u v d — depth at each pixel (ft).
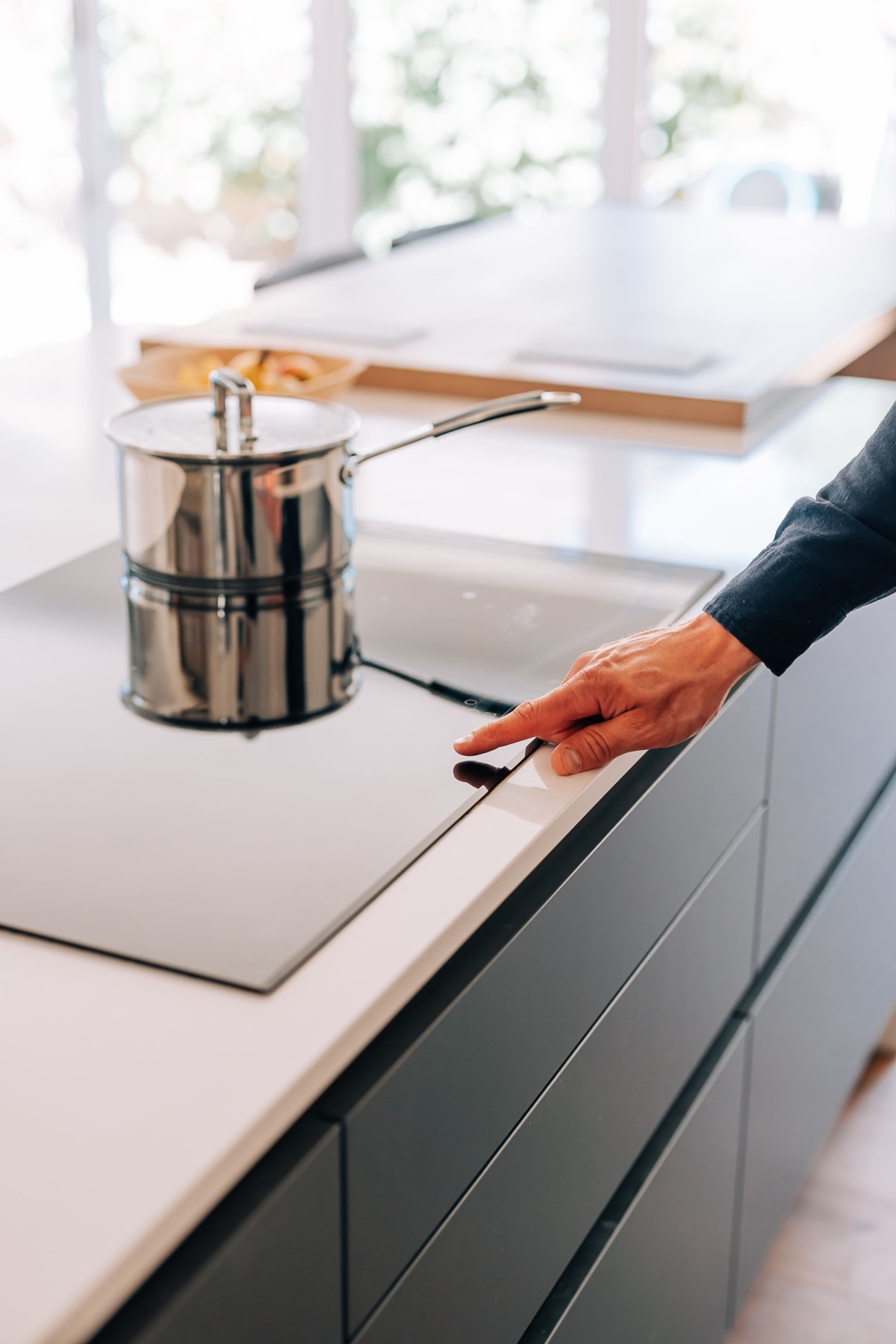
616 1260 3.67
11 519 4.41
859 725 5.42
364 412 5.74
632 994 3.51
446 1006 2.48
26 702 3.17
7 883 2.43
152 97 16.92
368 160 18.08
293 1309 2.15
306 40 17.53
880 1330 5.65
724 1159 4.58
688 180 16.63
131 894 2.40
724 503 4.78
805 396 6.29
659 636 3.25
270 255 18.25
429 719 3.14
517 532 4.45
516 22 16.92
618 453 5.34
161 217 17.42
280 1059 2.01
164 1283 1.88
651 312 6.91
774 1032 4.91
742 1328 5.64
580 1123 3.29
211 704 3.19
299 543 3.72
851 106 15.24
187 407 3.96
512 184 17.69
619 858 3.24
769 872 4.59
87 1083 1.96
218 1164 1.82
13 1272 1.65
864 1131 6.78
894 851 6.24
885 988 6.50
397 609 3.77
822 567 3.27
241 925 2.31
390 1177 2.38
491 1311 2.95
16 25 15.62
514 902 2.85
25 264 16.51
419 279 7.75
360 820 2.68
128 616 3.66
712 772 3.84
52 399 5.79
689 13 15.97
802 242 8.70
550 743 3.10
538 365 6.01
